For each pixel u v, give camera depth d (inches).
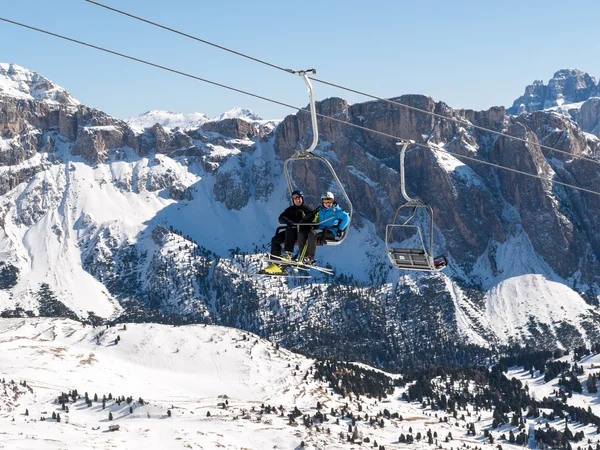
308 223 1454.2
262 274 1501.0
